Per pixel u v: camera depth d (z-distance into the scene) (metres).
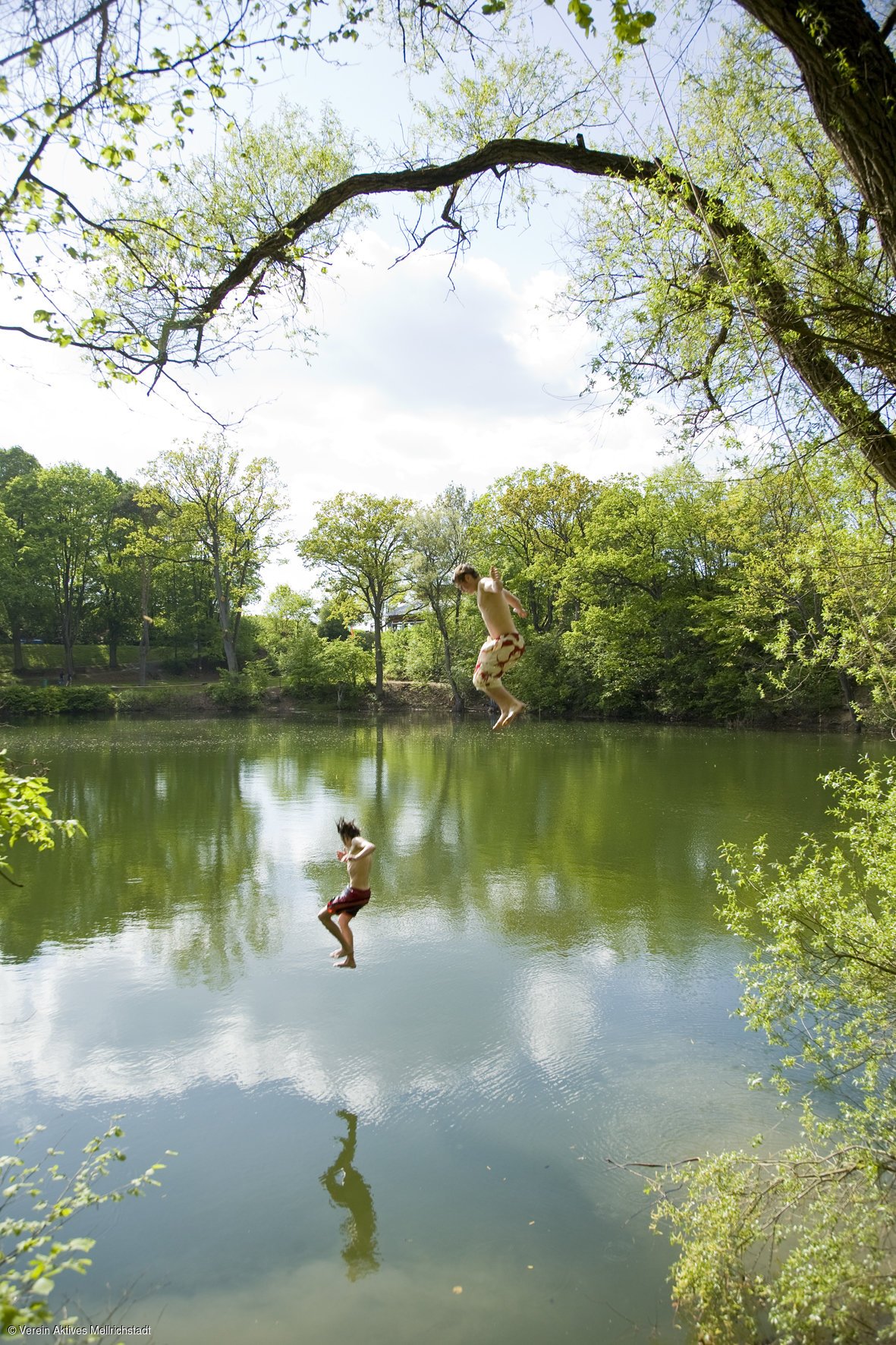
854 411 5.86
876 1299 3.97
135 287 6.67
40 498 51.12
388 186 6.89
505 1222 5.27
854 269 6.11
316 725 42.75
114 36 4.80
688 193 6.09
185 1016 8.19
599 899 12.07
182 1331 4.38
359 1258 4.96
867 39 4.36
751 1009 5.69
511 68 7.63
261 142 7.81
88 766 25.70
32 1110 6.51
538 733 38.06
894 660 7.34
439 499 47.06
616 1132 6.21
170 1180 5.68
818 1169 4.95
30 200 4.96
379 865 14.01
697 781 22.59
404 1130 6.26
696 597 40.56
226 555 49.91
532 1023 8.03
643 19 3.96
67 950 10.00
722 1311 4.32
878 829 5.97
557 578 44.94
